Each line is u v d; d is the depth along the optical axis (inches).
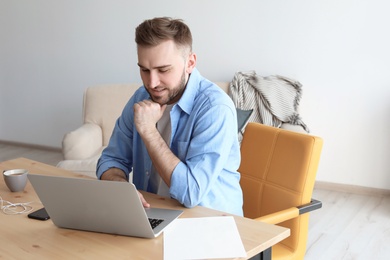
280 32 143.9
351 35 136.0
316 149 70.8
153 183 71.0
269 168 75.3
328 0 136.6
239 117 127.0
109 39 170.6
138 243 51.3
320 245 110.7
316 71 141.9
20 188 68.0
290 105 134.5
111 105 140.4
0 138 204.5
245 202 78.5
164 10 158.7
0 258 48.7
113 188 49.5
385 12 130.9
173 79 61.6
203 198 64.6
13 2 186.2
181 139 66.5
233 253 48.4
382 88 135.5
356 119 140.3
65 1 175.3
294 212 68.7
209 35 153.3
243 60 150.5
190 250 49.2
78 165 116.6
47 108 189.8
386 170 139.3
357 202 136.4
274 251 72.4
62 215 54.6
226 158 63.3
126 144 74.3
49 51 183.5
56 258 48.5
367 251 107.6
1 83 197.6
